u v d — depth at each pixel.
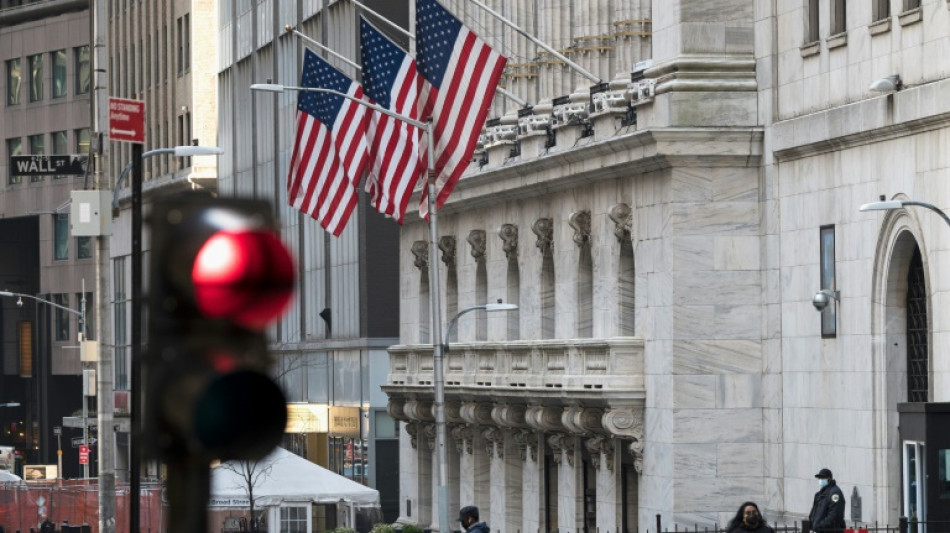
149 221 11.88
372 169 90.88
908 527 58.62
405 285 124.62
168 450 11.65
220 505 89.62
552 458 102.38
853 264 76.00
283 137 170.62
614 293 91.31
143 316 12.68
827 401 78.44
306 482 91.38
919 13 69.56
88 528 111.25
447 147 83.44
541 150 97.94
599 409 90.31
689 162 83.38
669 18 84.38
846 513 76.69
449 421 113.94
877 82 69.31
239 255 11.64
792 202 81.12
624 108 88.62
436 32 83.50
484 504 112.62
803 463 80.69
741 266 84.00
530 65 106.44
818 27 79.19
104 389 65.56
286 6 168.38
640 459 87.94
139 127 58.91
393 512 148.12
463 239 113.69
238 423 11.54
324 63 95.06
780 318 82.81
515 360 101.12
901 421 59.22
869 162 74.12
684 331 83.94
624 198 89.94
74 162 118.00
